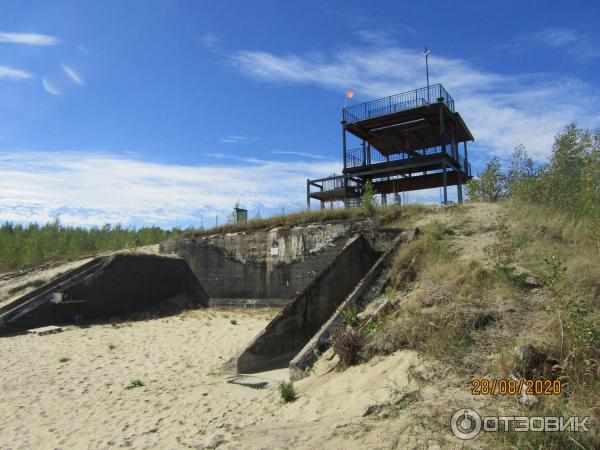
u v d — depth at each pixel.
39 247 29.98
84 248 34.00
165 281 22.77
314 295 11.78
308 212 20.53
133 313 20.81
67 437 6.86
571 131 15.26
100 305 19.95
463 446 4.45
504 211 14.09
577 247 9.63
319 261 18.64
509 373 5.68
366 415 5.78
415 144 30.55
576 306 6.47
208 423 6.93
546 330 6.57
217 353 12.39
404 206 17.91
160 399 8.48
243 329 15.85
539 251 9.75
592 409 4.66
